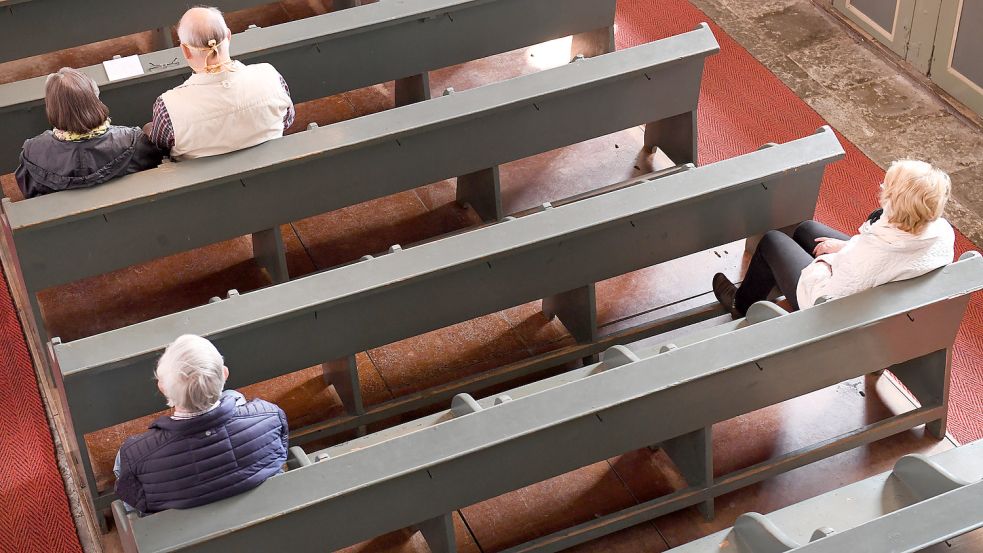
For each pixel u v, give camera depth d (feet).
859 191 20.97
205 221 15.56
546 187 19.21
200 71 14.87
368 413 15.25
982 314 18.43
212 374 11.14
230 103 14.94
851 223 20.22
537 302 17.30
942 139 22.24
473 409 12.94
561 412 12.22
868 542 10.43
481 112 16.22
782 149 15.76
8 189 18.90
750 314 14.33
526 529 14.12
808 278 14.46
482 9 19.04
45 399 17.07
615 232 15.08
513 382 16.26
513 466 12.49
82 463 13.83
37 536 15.31
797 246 15.62
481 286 14.69
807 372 13.65
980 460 12.59
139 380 13.17
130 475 11.32
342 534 11.96
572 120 17.39
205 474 11.23
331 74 18.62
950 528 10.50
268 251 16.93
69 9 19.29
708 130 22.52
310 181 15.93
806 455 14.52
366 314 14.12
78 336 16.56
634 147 19.99
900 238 13.48
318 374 16.03
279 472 11.74
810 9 25.77
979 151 21.90
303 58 18.13
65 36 19.62
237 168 15.06
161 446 11.20
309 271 17.71
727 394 13.28
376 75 19.03
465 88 21.52
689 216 15.55
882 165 21.65
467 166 17.11
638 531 14.17
